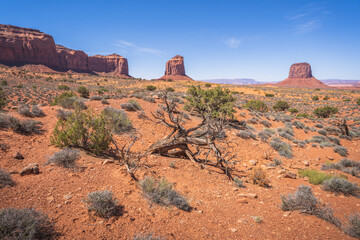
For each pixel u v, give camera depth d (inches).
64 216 146.6
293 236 164.4
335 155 548.7
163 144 334.3
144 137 423.2
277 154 508.1
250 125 780.0
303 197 214.5
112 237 134.9
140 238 130.3
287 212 206.2
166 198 193.5
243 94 2849.4
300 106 2054.6
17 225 115.7
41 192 172.7
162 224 160.1
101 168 245.8
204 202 215.6
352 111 1708.9
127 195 194.4
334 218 190.7
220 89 724.7
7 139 273.1
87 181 209.2
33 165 210.8
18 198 156.3
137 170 256.5
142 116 548.7
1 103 535.2
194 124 625.9
